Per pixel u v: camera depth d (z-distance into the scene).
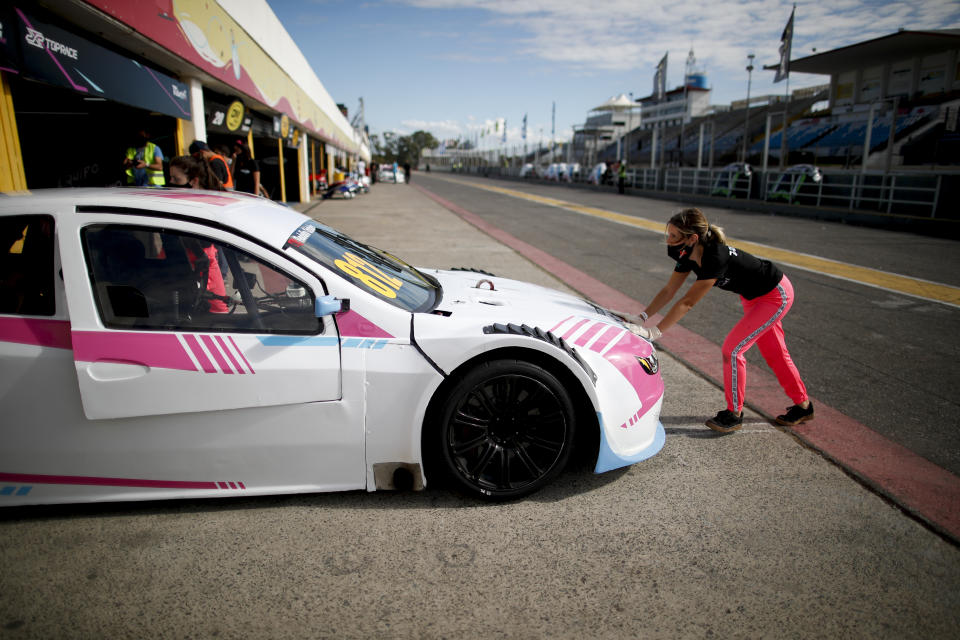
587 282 7.61
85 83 5.61
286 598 2.01
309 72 21.55
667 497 2.69
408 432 2.46
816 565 2.24
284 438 2.40
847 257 9.82
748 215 17.69
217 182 4.35
